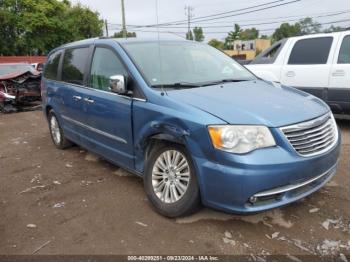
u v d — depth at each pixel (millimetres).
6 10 37656
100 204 4176
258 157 3113
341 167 5023
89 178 5008
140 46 4609
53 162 5816
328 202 3986
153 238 3439
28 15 37719
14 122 10031
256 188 3105
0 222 3883
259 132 3189
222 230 3510
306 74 7266
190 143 3363
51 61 6602
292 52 7590
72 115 5555
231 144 3141
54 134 6668
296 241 3312
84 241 3447
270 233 3443
